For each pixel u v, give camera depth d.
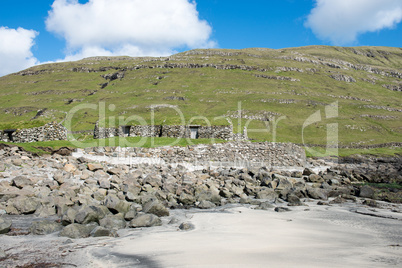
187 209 17.73
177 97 150.38
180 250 9.81
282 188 24.33
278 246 10.48
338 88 192.00
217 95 156.50
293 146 41.19
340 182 32.03
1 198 15.42
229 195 21.98
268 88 170.88
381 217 16.55
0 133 34.06
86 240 11.10
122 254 9.41
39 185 18.23
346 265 8.45
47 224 12.12
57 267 8.42
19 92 187.25
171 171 29.36
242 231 12.73
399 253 9.80
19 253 9.56
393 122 137.12
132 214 14.30
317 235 12.39
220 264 8.45
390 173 44.78
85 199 16.02
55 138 37.00
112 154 32.19
